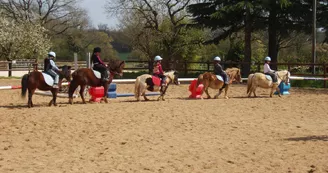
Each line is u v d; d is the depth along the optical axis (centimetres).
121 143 1043
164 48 4422
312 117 1462
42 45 5122
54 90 1659
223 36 3791
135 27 4759
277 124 1318
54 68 1644
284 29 3638
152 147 1002
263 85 2041
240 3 3219
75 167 831
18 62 4503
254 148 998
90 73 1738
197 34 4412
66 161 879
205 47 4847
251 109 1634
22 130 1185
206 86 1978
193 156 920
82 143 1044
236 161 881
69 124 1269
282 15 3566
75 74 1723
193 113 1505
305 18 3481
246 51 3559
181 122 1328
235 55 4250
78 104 1727
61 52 7444
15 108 1596
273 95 2192
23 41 4919
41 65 4616
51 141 1064
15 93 2211
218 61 1995
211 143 1048
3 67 4303
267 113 1540
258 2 3262
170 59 4397
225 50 5553
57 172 796
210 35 4825
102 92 1822
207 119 1389
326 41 3831
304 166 841
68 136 1120
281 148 998
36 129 1200
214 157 912
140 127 1243
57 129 1201
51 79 1631
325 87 2739
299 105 1770
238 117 1441
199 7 3641
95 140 1076
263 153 948
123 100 1927
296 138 1113
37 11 6259
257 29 3675
